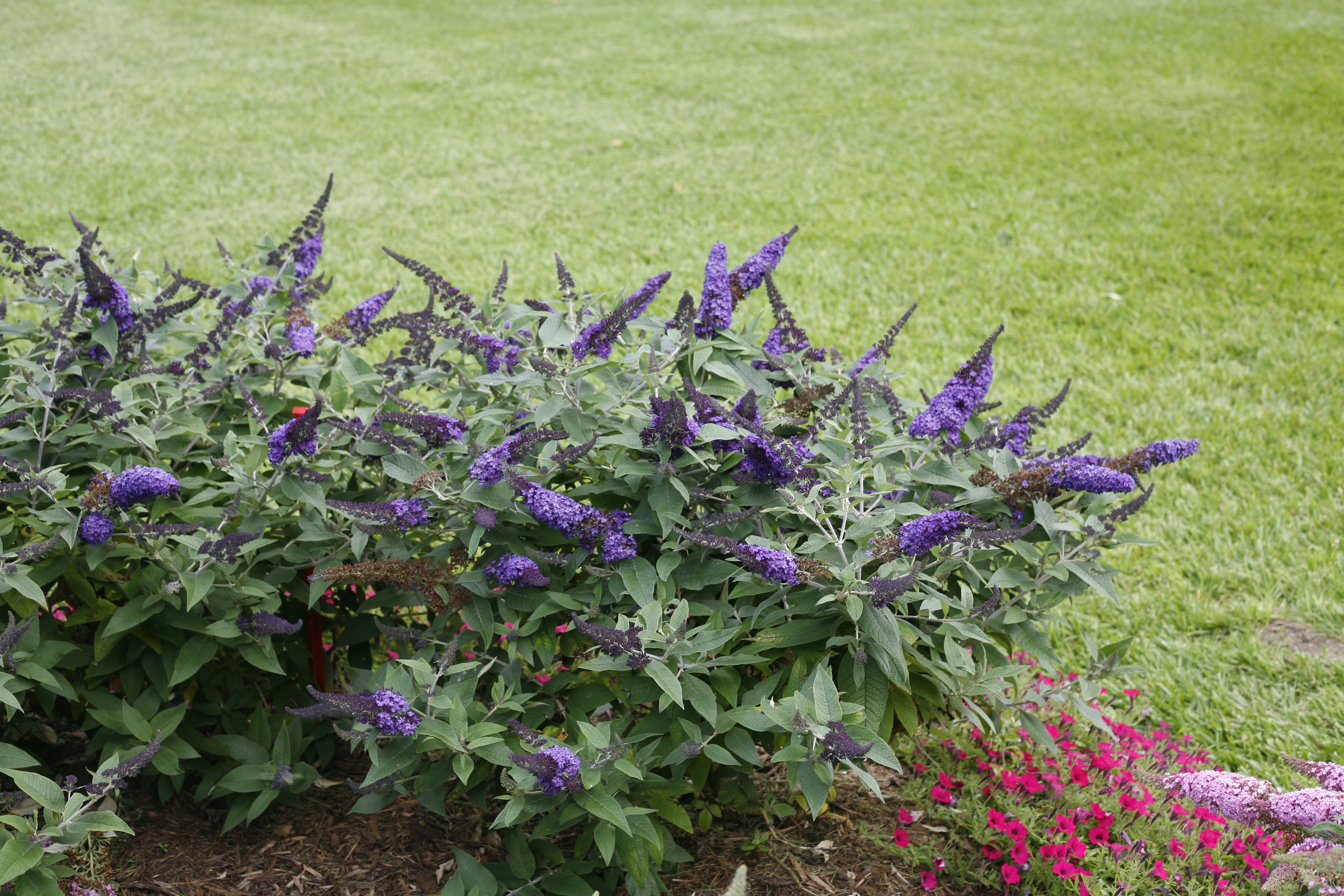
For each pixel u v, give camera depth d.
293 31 15.46
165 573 2.46
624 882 2.51
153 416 2.73
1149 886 2.66
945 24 15.44
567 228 8.03
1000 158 9.74
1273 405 5.50
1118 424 5.28
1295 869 2.23
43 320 3.04
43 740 2.81
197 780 2.81
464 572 2.46
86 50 14.07
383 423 2.64
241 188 8.88
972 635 2.34
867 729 2.15
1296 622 3.98
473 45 14.60
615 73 12.99
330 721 2.81
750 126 10.84
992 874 2.69
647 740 2.48
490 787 2.73
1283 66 12.61
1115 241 7.78
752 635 2.46
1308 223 8.02
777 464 2.41
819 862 2.70
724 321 2.78
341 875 2.52
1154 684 3.70
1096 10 15.92
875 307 6.65
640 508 2.50
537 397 2.70
